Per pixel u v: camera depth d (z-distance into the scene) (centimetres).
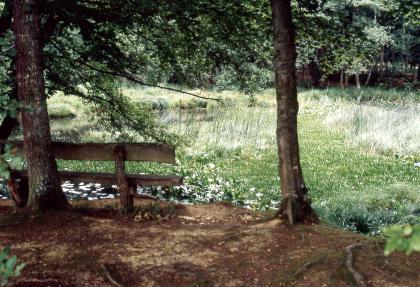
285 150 617
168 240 562
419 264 467
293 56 619
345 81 3903
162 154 660
